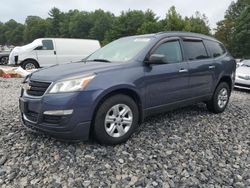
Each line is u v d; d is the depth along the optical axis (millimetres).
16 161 3811
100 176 3549
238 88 11836
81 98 3900
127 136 4445
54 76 4078
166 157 4125
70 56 16922
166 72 4977
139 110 4699
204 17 69000
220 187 3475
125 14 69500
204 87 5922
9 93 8883
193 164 3980
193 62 5617
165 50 5172
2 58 23438
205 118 6055
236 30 50594
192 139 4848
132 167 3787
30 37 122125
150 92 4754
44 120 3992
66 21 113500
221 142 4844
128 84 4344
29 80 4320
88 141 4422
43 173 3557
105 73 4203
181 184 3488
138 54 4793
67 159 3887
